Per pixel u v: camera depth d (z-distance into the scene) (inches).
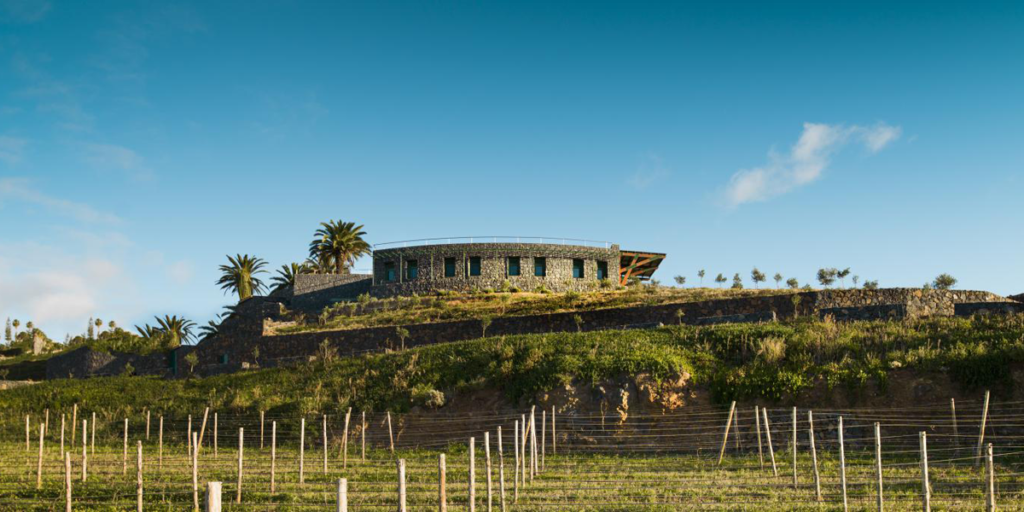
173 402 1752.0
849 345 1359.5
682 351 1445.6
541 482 1004.6
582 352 1498.5
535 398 1391.5
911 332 1398.9
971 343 1300.4
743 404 1277.1
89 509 888.9
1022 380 1168.8
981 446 1027.3
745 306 1833.2
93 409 1801.2
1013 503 789.9
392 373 1631.4
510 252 2984.7
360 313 2706.7
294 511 859.4
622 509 823.7
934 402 1197.1
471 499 738.8
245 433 1517.0
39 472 1055.0
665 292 2512.3
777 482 952.3
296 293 3154.5
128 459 1316.4
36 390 1993.1
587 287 2997.0
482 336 1969.7
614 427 1299.2
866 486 903.1
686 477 1007.6
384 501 895.1
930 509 771.4
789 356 1358.3
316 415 1505.9
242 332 2222.0
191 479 1086.4
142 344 3134.8
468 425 1408.7
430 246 2992.1
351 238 3937.0
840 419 801.6
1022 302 1662.2
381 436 1430.9
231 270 4030.5
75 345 3789.4
